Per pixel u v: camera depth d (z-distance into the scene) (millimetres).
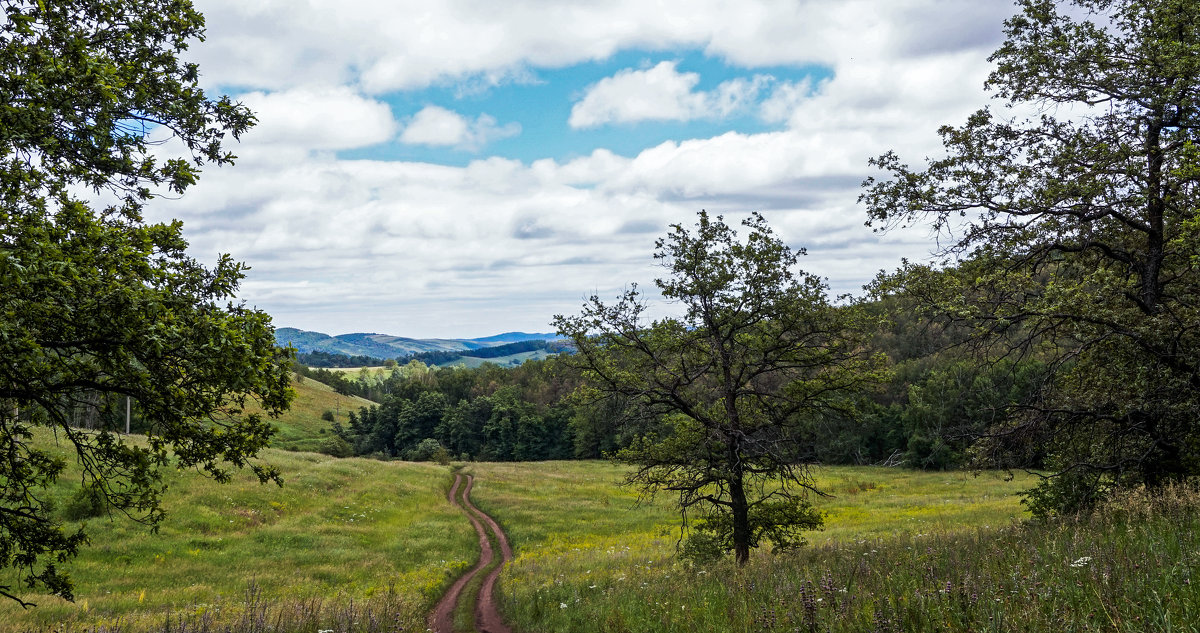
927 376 76375
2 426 8695
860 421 19141
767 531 18812
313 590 23016
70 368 8258
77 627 15094
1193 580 5215
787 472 18859
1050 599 5301
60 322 7504
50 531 9555
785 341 18219
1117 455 13484
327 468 56406
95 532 28938
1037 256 13609
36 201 7758
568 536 37500
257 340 8828
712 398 19578
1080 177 12547
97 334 7562
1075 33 13180
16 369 7562
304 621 10828
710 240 17938
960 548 9148
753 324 18234
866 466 80688
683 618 8227
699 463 18094
